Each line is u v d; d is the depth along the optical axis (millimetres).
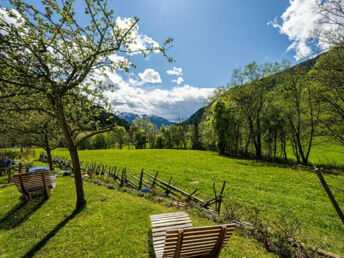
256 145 36344
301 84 25516
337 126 21203
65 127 6859
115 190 10039
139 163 30406
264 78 32375
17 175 7691
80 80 6391
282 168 24797
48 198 8352
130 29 6289
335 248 5719
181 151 52250
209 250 3320
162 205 8094
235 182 17312
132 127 100438
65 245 4871
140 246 4867
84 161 32844
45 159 26891
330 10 11164
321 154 36688
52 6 5031
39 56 5582
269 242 5090
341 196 13133
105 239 5152
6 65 5242
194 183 16688
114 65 6934
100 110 8766
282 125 30672
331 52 12414
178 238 2732
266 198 12492
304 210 10383
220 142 41719
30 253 4574
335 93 18531
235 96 36656
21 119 13203
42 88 6105
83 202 7547
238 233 5793
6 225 6039
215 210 7566
